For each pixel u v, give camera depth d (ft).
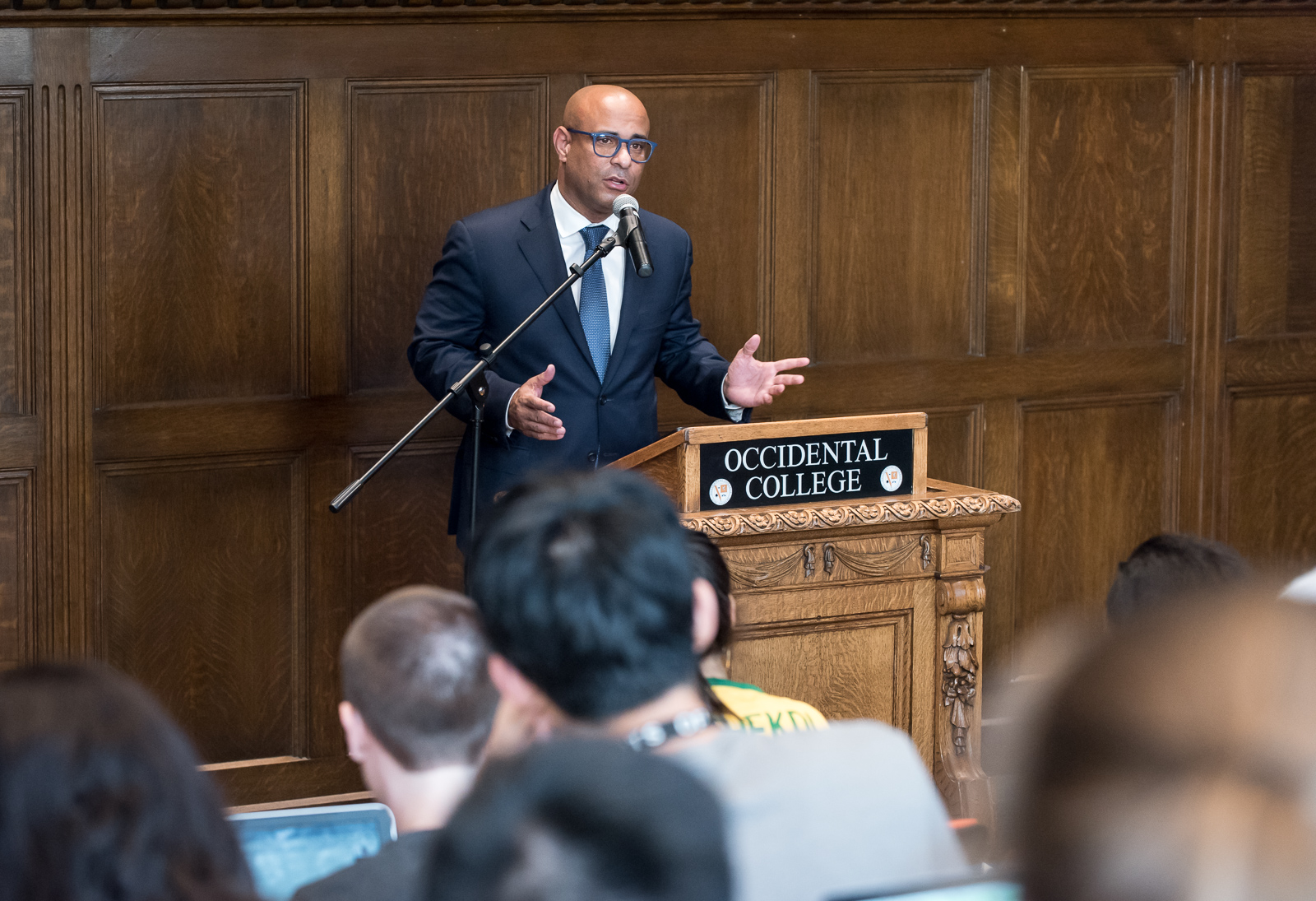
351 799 33.19
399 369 32.78
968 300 36.60
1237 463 39.29
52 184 29.96
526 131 32.86
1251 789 4.24
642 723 11.23
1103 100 36.99
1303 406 39.70
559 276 29.58
